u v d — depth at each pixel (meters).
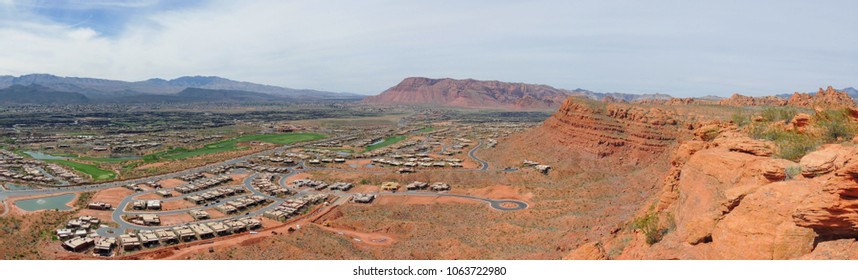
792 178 44.00
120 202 152.88
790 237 39.28
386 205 153.00
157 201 150.50
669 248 52.84
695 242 49.94
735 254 42.84
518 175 188.75
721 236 45.12
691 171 62.56
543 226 117.25
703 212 54.25
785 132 65.50
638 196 132.00
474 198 156.38
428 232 119.88
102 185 178.00
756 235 41.53
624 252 64.06
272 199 161.25
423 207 148.00
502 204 147.62
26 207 145.75
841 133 56.31
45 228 119.06
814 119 64.56
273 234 116.62
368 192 170.12
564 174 187.50
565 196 152.62
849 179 35.22
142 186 176.00
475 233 116.00
